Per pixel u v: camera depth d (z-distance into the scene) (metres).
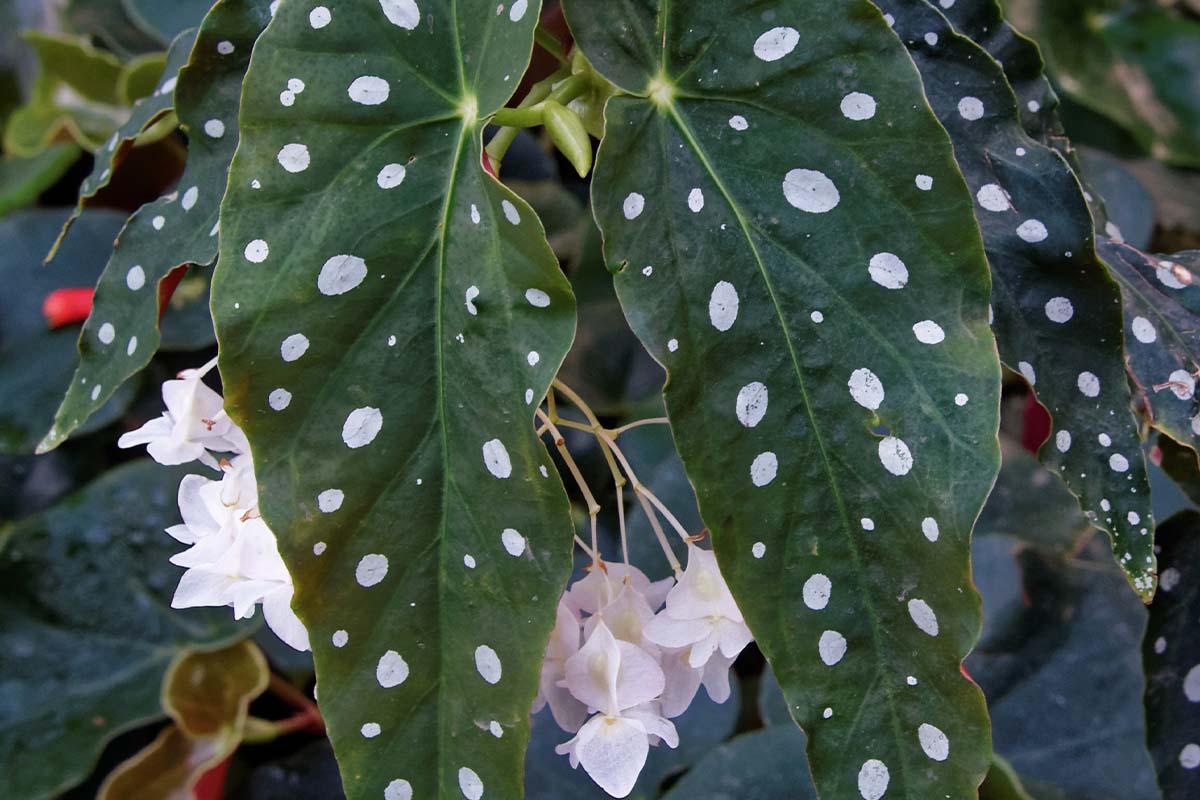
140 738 0.69
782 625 0.36
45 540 0.65
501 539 0.36
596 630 0.39
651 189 0.36
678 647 0.41
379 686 0.37
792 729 0.58
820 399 0.36
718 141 0.36
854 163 0.35
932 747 0.36
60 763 0.60
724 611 0.39
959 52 0.41
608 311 0.69
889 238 0.35
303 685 0.67
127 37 0.81
